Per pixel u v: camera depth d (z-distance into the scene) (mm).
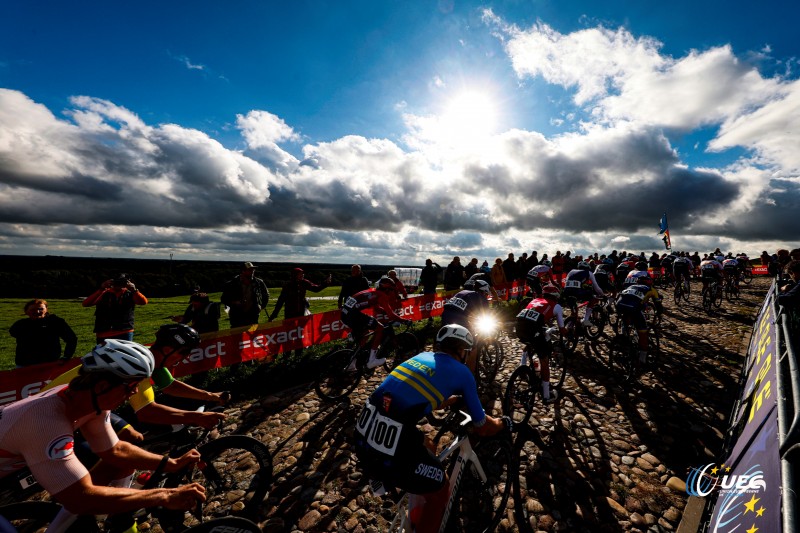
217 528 1964
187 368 5238
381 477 1949
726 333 7379
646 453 3344
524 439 3443
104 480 2078
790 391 2152
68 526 1855
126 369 1587
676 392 4605
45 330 4273
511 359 6285
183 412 2418
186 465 2090
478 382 4977
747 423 2746
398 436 1938
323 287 7320
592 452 3379
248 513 2648
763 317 5613
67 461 1469
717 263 9992
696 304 11141
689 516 2510
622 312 5340
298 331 6809
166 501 1597
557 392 4676
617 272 13062
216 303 5668
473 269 11539
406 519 2129
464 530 2516
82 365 1586
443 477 2049
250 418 4277
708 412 4059
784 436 1745
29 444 1428
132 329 5469
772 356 3166
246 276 6113
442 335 2363
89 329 11297
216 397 2627
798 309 3332
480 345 4801
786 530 1291
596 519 2568
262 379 5473
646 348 5348
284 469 3254
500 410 4348
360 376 4984
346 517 2656
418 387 2025
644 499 2752
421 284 10578
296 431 3941
